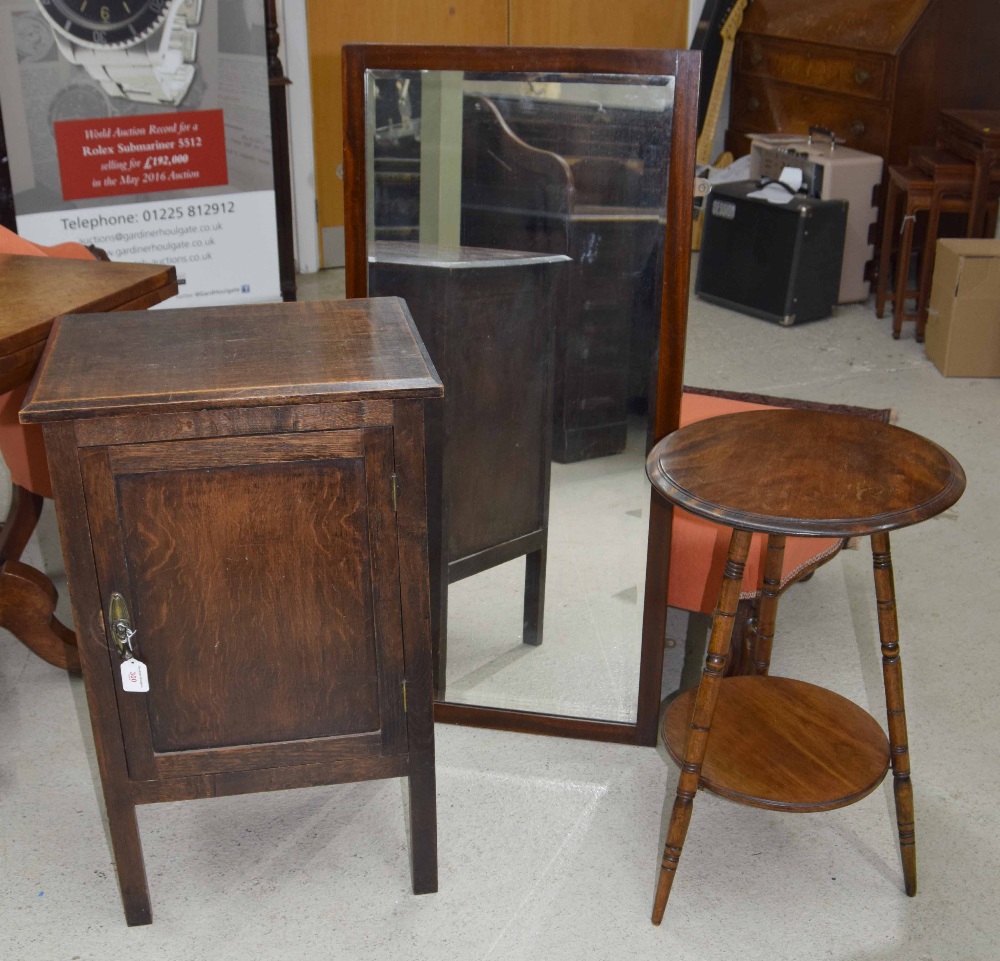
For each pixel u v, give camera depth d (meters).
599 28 5.66
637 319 1.85
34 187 3.78
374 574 1.51
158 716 1.55
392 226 1.94
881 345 4.29
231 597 1.49
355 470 1.44
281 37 4.79
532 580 2.03
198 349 1.51
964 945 1.64
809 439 1.66
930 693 2.22
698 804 1.92
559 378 1.90
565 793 1.95
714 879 1.76
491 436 1.95
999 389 3.80
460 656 2.11
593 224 1.82
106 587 1.45
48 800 1.94
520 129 1.82
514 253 1.88
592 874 1.77
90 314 1.67
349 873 1.78
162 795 1.60
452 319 1.93
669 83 1.72
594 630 2.03
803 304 4.53
